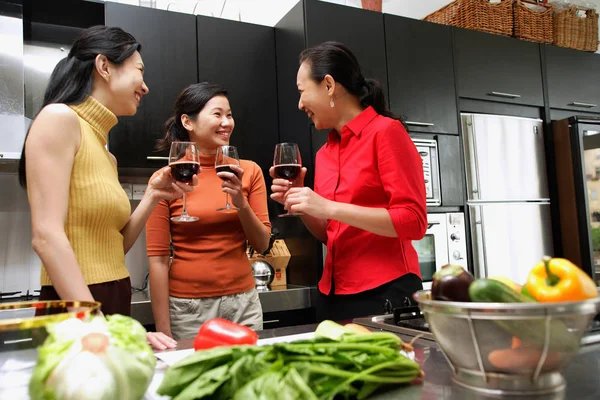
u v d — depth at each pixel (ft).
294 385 1.65
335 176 4.61
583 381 1.95
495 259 8.84
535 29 10.18
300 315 7.29
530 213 9.36
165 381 1.75
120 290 3.68
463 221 8.62
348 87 4.40
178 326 4.96
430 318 1.95
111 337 1.54
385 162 4.13
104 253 3.61
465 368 1.93
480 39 9.43
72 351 1.44
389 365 1.87
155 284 5.00
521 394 1.82
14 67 6.67
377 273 4.32
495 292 1.85
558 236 9.68
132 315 6.20
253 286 5.31
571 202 9.45
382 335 2.06
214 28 7.99
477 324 1.78
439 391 1.90
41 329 1.47
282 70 8.27
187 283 4.98
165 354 2.63
